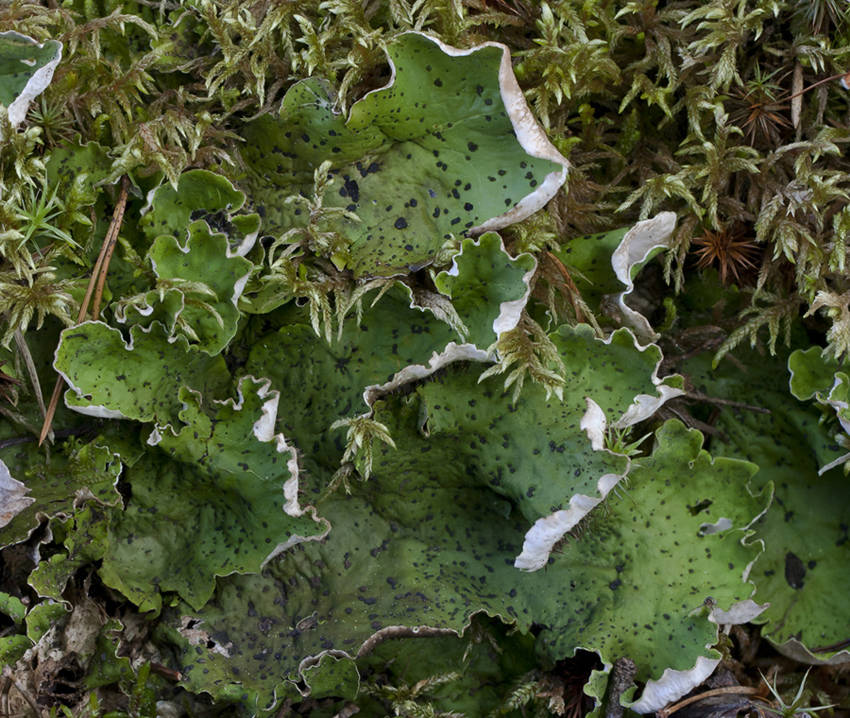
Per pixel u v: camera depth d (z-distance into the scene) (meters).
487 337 0.52
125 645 0.52
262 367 0.53
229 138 0.52
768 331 0.54
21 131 0.52
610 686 0.52
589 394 0.52
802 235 0.53
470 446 0.52
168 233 0.52
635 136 0.54
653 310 0.54
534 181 0.51
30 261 0.51
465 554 0.53
